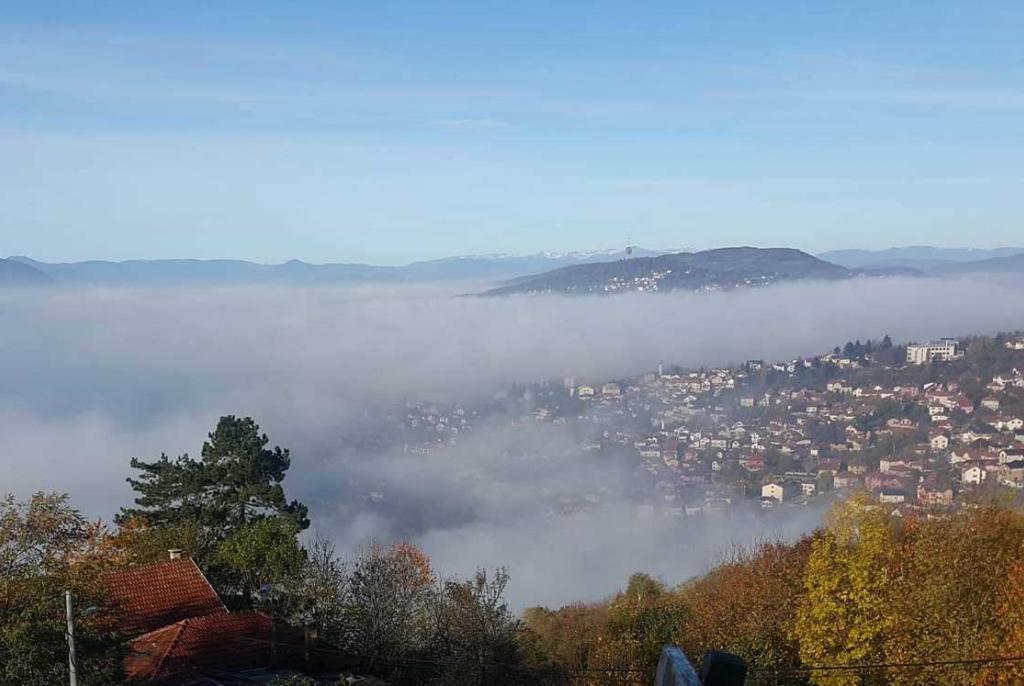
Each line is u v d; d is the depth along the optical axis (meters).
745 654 18.28
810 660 16.70
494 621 19.81
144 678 17.45
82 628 14.64
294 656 19.80
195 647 19.28
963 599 16.33
